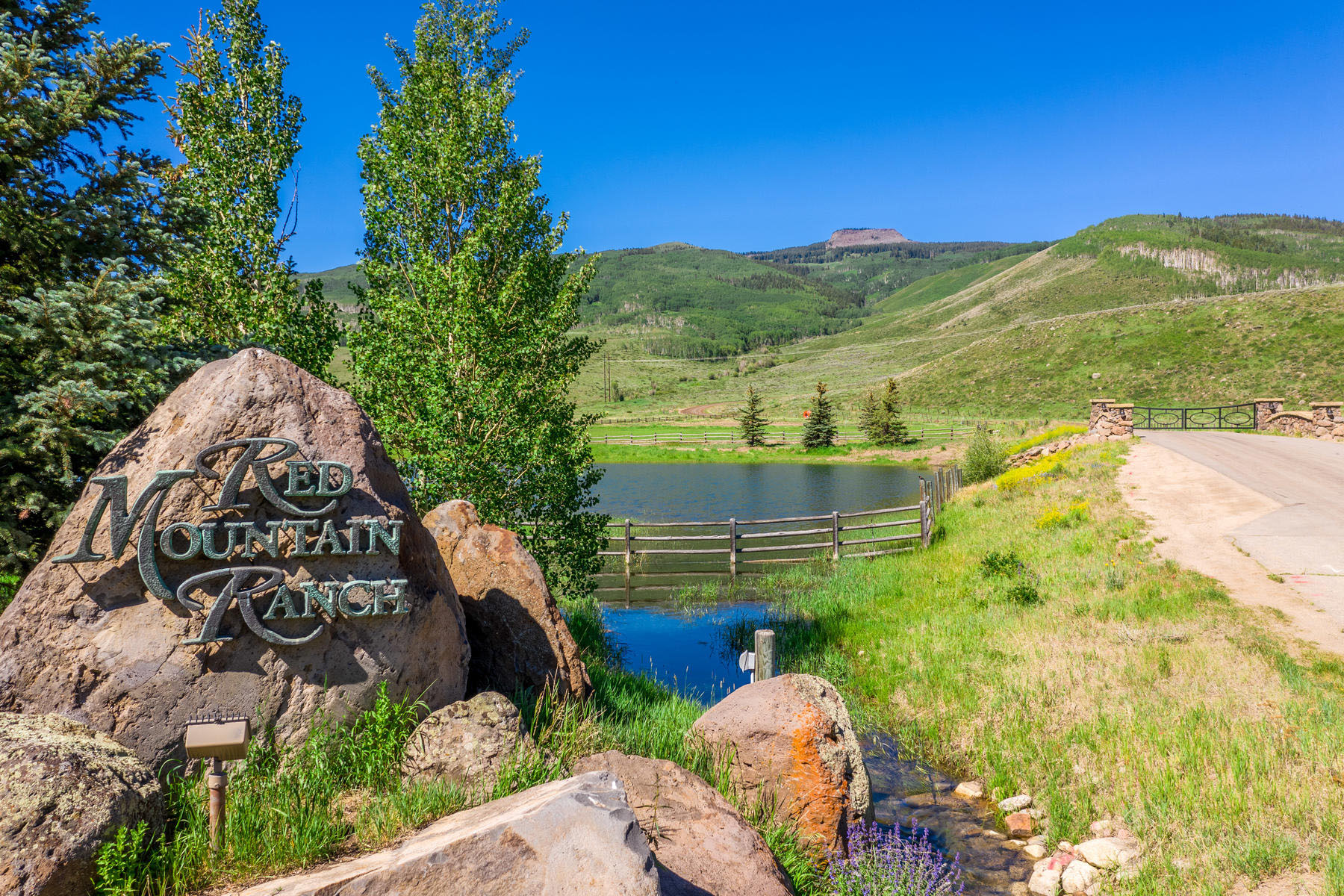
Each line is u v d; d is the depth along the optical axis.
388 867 3.43
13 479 6.21
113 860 3.61
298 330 11.43
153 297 6.93
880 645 11.45
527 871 3.38
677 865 4.50
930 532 19.58
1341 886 4.82
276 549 5.25
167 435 5.23
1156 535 13.38
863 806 6.13
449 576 6.59
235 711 5.13
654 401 134.75
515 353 11.66
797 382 147.25
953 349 155.00
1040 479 21.00
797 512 28.97
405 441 11.05
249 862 3.99
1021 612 11.32
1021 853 6.25
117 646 4.92
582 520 12.54
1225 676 8.11
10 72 6.28
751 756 6.13
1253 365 68.06
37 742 3.91
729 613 15.06
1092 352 84.88
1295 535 12.41
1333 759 6.28
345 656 5.50
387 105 13.14
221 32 11.99
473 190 12.92
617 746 6.61
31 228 6.66
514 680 7.36
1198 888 5.21
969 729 8.39
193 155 11.59
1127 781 6.73
